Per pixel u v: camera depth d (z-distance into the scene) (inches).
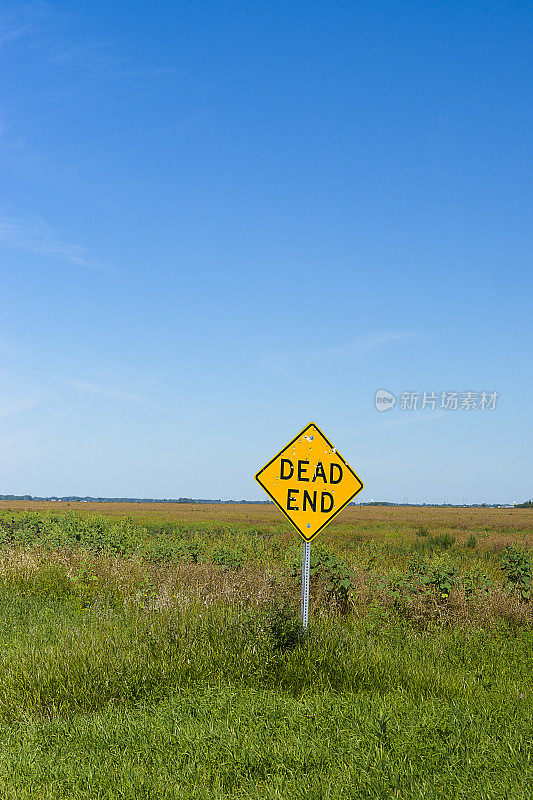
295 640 304.3
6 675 266.7
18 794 175.9
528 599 438.6
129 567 561.0
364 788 176.7
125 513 2952.8
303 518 346.9
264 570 517.0
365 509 5315.0
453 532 1718.8
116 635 313.3
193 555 644.1
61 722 228.5
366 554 744.3
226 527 1700.3
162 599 397.7
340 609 421.7
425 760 193.9
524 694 258.2
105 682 259.8
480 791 171.6
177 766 193.9
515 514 3777.1
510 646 353.7
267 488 347.3
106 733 215.6
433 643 348.8
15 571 551.8
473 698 254.5
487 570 620.7
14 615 418.9
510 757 193.9
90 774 185.6
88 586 512.4
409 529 1860.2
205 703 239.5
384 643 340.5
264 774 189.8
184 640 300.7
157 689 258.8
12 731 224.1
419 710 233.0
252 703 238.8
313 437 355.3
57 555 628.7
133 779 183.9
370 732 212.1
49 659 277.9
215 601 400.8
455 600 417.1
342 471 354.9
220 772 189.2
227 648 293.1
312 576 458.9
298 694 259.4
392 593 421.1
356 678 277.7
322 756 196.1
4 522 1016.9
